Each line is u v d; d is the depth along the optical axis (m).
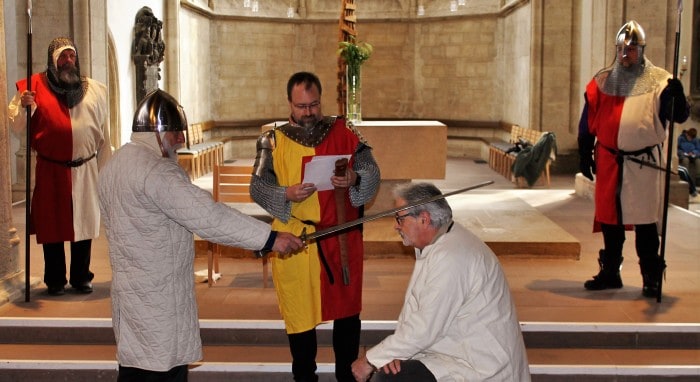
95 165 6.29
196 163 14.74
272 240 3.62
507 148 15.11
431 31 19.02
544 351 5.39
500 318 3.45
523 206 9.34
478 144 18.70
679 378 5.05
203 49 17.91
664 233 5.98
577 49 15.02
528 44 15.59
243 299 6.14
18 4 10.58
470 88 18.64
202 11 17.50
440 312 3.39
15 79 11.63
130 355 3.63
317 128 4.47
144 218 3.58
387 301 6.09
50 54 6.07
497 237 7.63
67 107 6.08
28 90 5.83
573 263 7.35
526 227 8.11
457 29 18.64
